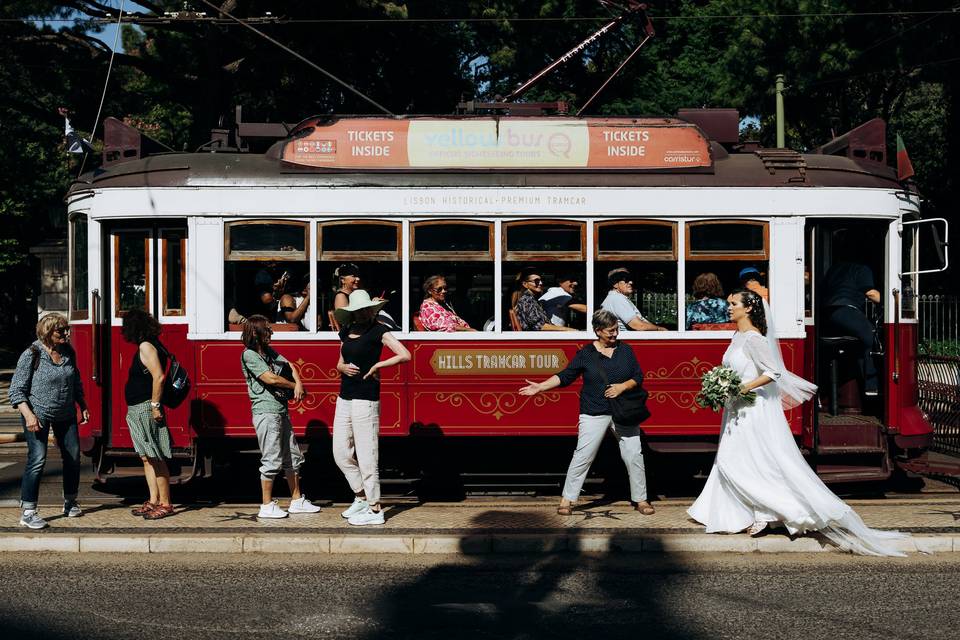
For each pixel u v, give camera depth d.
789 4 24.77
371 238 9.41
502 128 9.52
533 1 27.95
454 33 26.94
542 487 10.03
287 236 9.40
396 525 8.10
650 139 9.57
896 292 9.73
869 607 6.20
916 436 9.62
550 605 6.27
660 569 7.14
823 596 6.45
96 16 22.92
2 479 11.16
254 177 9.42
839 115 29.27
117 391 9.65
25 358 8.12
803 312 9.48
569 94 31.88
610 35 30.02
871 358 10.20
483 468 9.92
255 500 9.60
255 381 8.37
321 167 9.44
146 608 6.18
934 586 6.67
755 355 7.62
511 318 9.41
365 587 6.67
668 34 32.69
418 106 26.83
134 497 9.78
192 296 9.34
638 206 9.45
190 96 24.72
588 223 9.44
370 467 8.12
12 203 29.28
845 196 9.57
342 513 8.60
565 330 9.39
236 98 26.86
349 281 9.12
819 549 7.59
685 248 9.47
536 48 28.47
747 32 25.14
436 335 9.34
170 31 23.91
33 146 29.03
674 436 9.45
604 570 7.13
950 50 24.05
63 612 6.10
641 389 8.46
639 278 9.52
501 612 6.12
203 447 9.39
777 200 9.50
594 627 5.83
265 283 9.40
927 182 31.62
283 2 22.05
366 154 9.47
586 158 9.50
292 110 26.30
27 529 8.01
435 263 9.41
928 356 12.41
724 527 7.77
